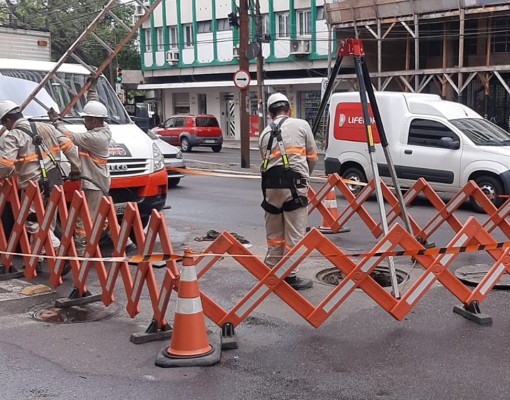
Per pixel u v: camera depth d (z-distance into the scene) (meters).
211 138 31.78
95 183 7.61
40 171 7.49
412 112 13.16
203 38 40.59
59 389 4.47
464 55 29.00
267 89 37.19
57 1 41.34
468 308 5.86
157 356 4.89
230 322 5.29
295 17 34.94
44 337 5.47
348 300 6.41
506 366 4.78
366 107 6.40
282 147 6.49
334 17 29.72
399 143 13.27
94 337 5.46
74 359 4.98
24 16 40.12
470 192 8.07
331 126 14.29
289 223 6.61
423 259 5.58
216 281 7.19
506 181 11.83
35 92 7.68
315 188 15.62
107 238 8.25
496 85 28.56
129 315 5.79
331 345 5.23
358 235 9.88
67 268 7.29
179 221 11.27
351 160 13.90
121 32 42.59
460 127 12.69
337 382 4.54
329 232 10.00
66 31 41.66
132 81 44.53
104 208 5.97
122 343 5.31
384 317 5.90
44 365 4.88
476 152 12.22
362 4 28.52
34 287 6.79
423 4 26.53
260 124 28.11
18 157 7.40
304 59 34.69
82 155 7.59
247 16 21.28
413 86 28.91
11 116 7.39
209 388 4.46
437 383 4.50
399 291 6.52
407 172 13.16
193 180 17.77
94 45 42.69
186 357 4.84
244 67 21.41
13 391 4.45
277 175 6.54
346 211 9.84
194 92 42.75
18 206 7.20
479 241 5.73
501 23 27.34
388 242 5.39
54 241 7.48
